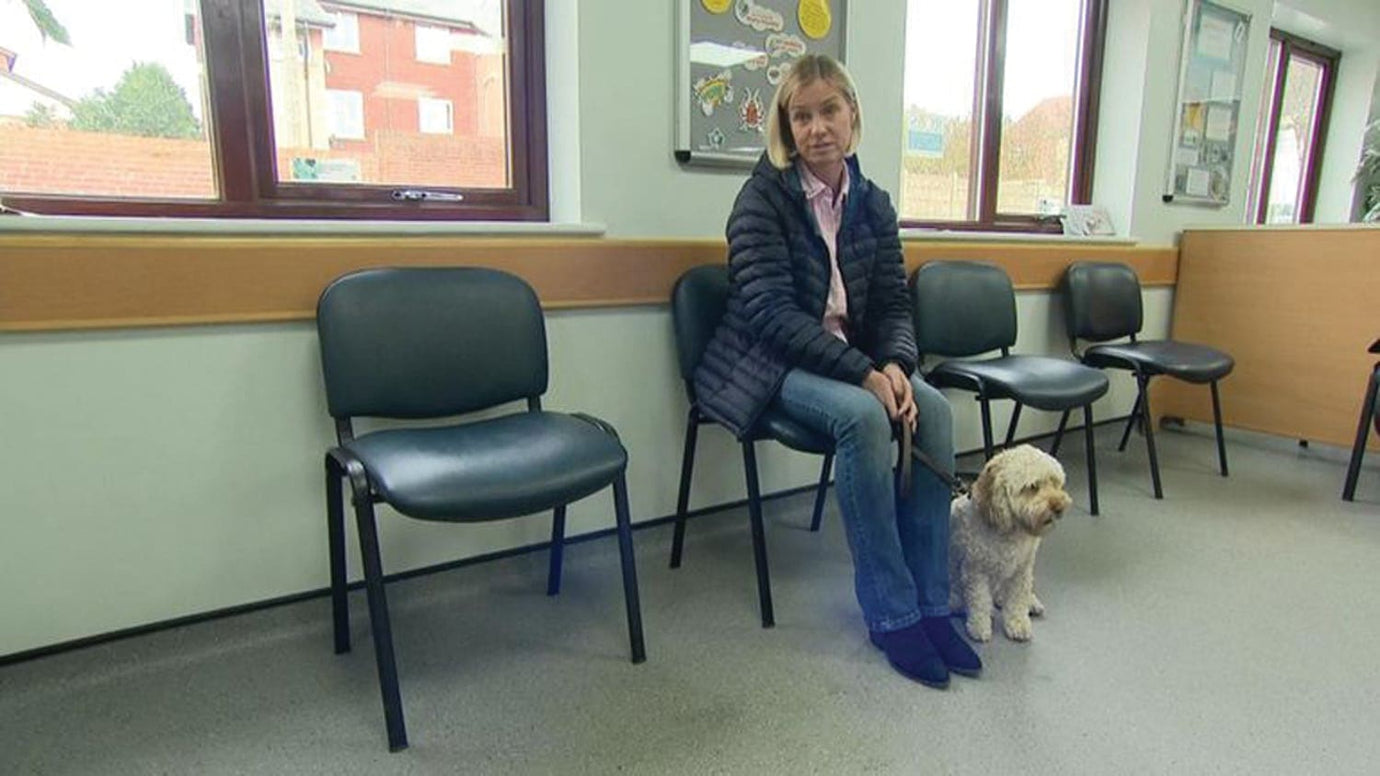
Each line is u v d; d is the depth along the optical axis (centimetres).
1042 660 141
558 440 130
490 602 162
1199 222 320
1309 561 185
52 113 136
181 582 141
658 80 178
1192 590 169
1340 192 421
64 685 130
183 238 131
